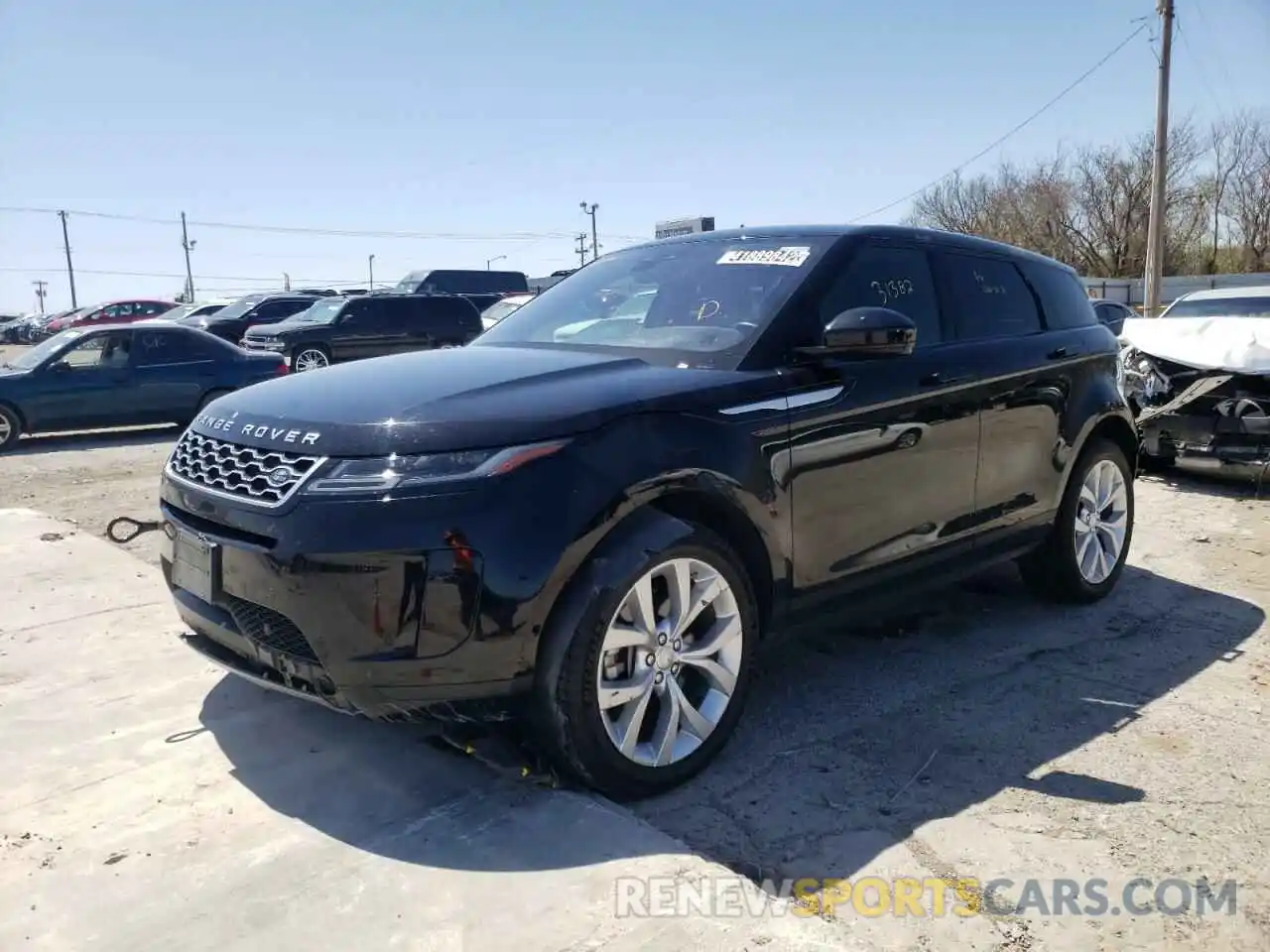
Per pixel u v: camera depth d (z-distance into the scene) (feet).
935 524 13.66
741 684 11.18
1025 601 17.46
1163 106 84.07
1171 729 12.37
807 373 11.89
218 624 10.34
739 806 10.43
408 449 9.44
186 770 10.81
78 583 17.35
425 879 8.79
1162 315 34.45
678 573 10.39
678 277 13.82
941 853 9.60
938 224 190.60
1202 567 19.74
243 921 8.25
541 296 15.80
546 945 7.92
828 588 12.25
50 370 40.50
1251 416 25.59
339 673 9.33
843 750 11.75
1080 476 16.58
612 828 9.52
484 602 9.21
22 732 11.69
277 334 64.18
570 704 9.68
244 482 10.06
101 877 8.88
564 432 9.78
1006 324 15.53
